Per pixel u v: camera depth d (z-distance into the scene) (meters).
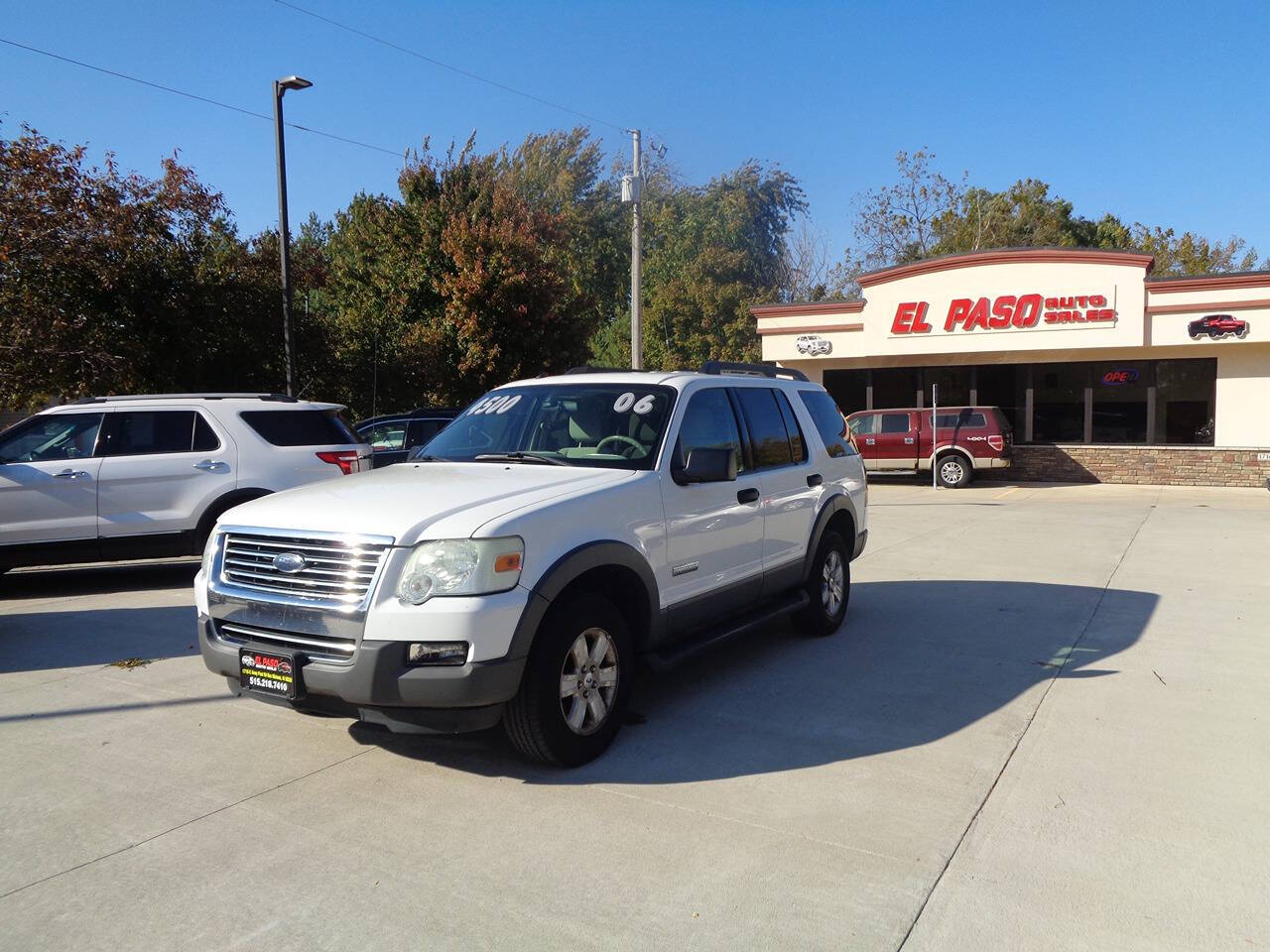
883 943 3.05
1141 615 7.76
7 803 4.16
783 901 3.30
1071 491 20.33
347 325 22.19
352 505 4.45
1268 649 6.68
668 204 54.31
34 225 13.91
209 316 16.45
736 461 5.89
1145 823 3.91
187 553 9.41
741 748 4.77
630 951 3.01
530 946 3.04
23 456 9.04
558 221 33.56
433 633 3.99
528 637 4.17
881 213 45.03
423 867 3.56
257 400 9.81
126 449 9.23
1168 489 20.61
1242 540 11.95
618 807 4.07
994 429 20.91
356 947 3.04
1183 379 21.56
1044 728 5.05
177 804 4.13
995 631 7.24
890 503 17.66
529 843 3.75
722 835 3.81
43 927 3.17
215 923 3.18
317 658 4.16
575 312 24.91
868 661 6.36
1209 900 3.31
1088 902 3.29
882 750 4.74
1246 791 4.23
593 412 5.56
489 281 22.61
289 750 4.79
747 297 45.47
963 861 3.59
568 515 4.47
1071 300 21.02
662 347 43.75
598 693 4.66
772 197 57.12
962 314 21.95
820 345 23.38
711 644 5.45
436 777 4.41
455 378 22.91
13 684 5.94
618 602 5.04
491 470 5.13
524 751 4.42
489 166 32.56
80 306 15.16
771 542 6.14
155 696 5.67
